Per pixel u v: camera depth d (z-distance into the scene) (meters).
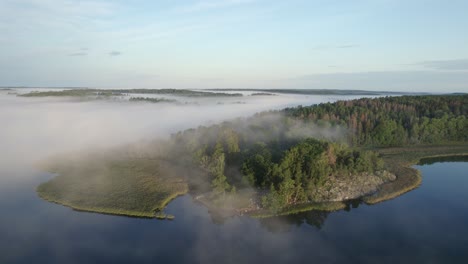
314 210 81.62
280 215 79.31
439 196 90.94
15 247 67.06
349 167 97.38
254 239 70.12
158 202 86.56
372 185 94.62
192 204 86.69
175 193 92.69
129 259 63.28
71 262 62.41
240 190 88.81
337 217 78.81
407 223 75.88
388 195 89.56
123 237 71.06
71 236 71.38
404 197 90.06
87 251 65.88
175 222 77.31
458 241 68.31
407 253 64.56
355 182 94.25
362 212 81.25
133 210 82.12
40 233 72.38
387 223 75.94
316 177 87.88
